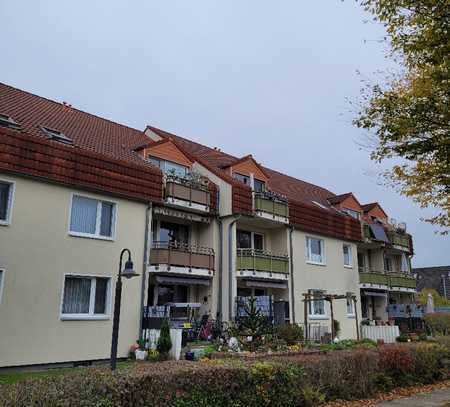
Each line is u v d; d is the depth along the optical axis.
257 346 15.34
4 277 13.44
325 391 9.74
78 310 15.34
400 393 11.55
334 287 26.16
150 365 7.41
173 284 19.73
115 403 5.74
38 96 20.84
